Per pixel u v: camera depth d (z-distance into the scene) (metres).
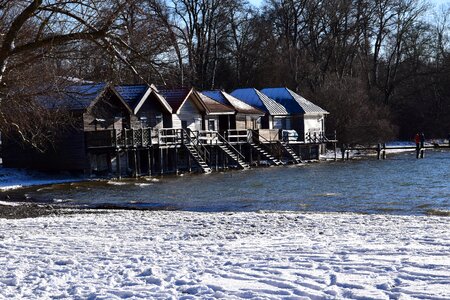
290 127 61.25
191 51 18.83
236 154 48.44
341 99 67.38
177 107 46.03
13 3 17.08
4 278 8.42
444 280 6.91
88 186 33.44
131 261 9.42
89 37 15.51
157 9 17.11
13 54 16.08
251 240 11.59
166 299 6.80
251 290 7.01
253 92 59.88
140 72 16.84
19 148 40.53
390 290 6.60
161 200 26.48
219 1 61.97
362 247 9.66
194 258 9.38
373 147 64.50
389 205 22.64
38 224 15.58
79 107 36.31
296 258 8.88
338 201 24.45
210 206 23.88
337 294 6.55
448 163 46.09
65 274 8.58
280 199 25.84
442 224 13.91
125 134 39.28
